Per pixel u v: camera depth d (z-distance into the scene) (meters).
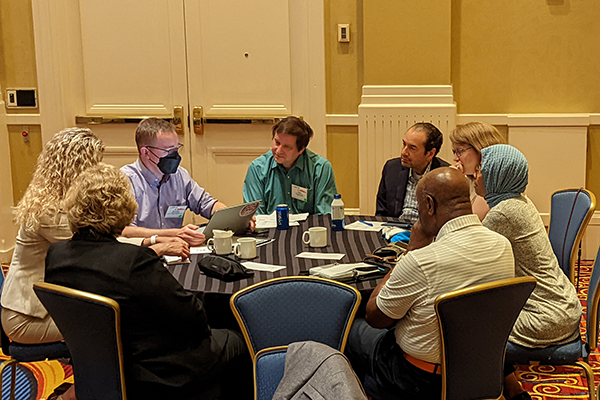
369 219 3.40
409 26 4.68
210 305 2.32
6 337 2.50
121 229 2.01
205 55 5.00
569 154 4.74
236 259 2.69
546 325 2.24
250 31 4.94
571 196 2.88
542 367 3.19
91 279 1.92
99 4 4.98
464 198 2.00
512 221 2.29
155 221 3.38
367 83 4.80
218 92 5.04
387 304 1.98
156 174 3.34
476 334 1.91
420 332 1.96
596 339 2.40
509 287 1.89
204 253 2.78
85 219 1.96
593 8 4.61
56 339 2.46
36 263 2.48
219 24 4.96
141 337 1.94
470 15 4.73
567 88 4.72
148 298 1.91
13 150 5.15
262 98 5.02
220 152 5.13
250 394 2.38
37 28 4.93
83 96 5.11
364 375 2.30
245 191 3.69
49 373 3.18
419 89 4.73
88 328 1.92
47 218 2.43
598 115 4.68
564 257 2.80
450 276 1.92
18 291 2.46
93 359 1.97
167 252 2.61
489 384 2.01
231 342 2.24
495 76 4.78
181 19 4.97
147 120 3.29
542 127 4.73
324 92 4.91
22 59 5.03
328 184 3.66
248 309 2.06
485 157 2.41
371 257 2.63
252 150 5.10
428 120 4.74
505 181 2.37
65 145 2.50
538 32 4.69
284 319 2.08
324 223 3.31
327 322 2.08
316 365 1.46
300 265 2.57
